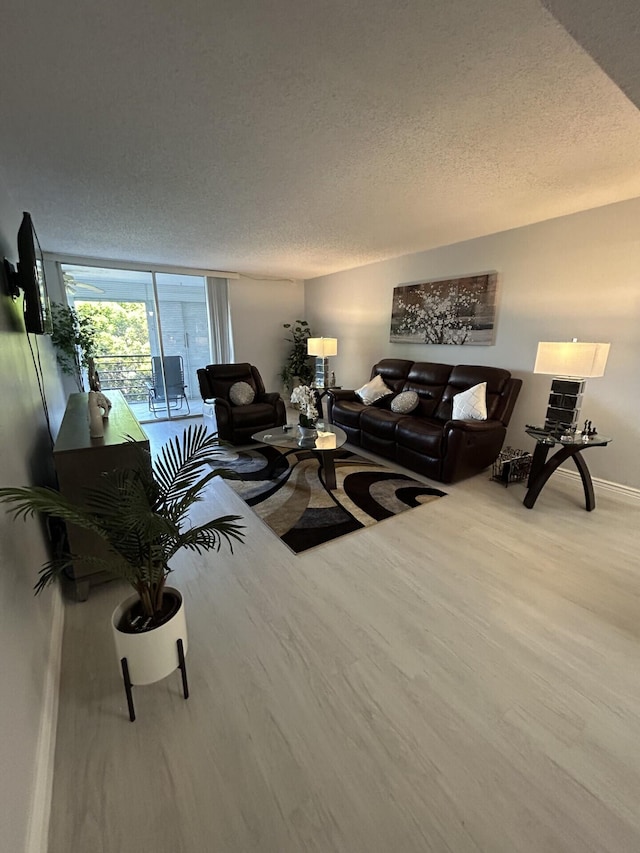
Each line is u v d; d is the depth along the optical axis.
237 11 1.09
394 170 2.21
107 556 1.86
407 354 4.79
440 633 1.68
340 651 1.58
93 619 1.74
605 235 2.86
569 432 2.77
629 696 1.39
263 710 1.33
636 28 1.00
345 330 5.83
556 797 1.08
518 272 3.46
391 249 4.26
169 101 1.54
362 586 1.99
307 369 6.45
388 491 3.17
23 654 1.12
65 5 1.06
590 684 1.44
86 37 1.18
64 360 4.72
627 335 2.83
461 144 1.91
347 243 3.99
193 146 1.92
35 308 1.78
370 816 1.04
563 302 3.17
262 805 1.07
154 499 1.37
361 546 2.37
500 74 1.38
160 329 5.69
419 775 1.14
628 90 1.26
